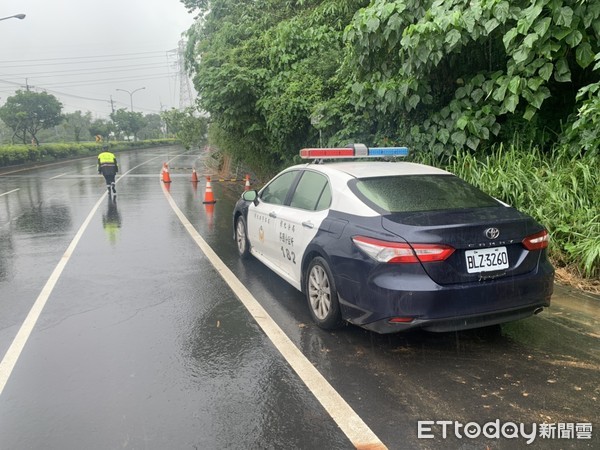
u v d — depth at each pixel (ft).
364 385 11.16
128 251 24.94
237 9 54.44
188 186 59.93
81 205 43.39
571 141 21.85
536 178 20.45
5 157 97.40
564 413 9.97
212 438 9.28
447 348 13.03
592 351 12.77
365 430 9.48
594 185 19.12
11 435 9.41
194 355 12.81
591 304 15.80
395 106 25.85
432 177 15.16
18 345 13.50
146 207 41.52
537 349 12.91
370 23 23.53
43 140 204.74
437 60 22.07
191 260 22.93
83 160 135.13
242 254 22.84
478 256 11.85
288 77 38.47
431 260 11.40
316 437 9.29
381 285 11.64
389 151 18.60
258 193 20.59
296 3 47.42
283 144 40.45
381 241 11.81
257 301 17.02
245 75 39.06
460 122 23.16
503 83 21.67
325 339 13.70
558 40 19.92
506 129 24.72
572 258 18.03
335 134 32.32
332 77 35.99
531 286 12.28
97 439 9.26
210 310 16.17
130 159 133.69
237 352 12.96
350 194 13.89
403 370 11.85
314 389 11.01
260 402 10.51
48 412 10.18
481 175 22.09
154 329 14.60
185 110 103.35
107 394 10.87
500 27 21.07
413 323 11.47
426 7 22.98
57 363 12.39
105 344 13.52
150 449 8.95
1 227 32.78
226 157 74.49
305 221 15.03
